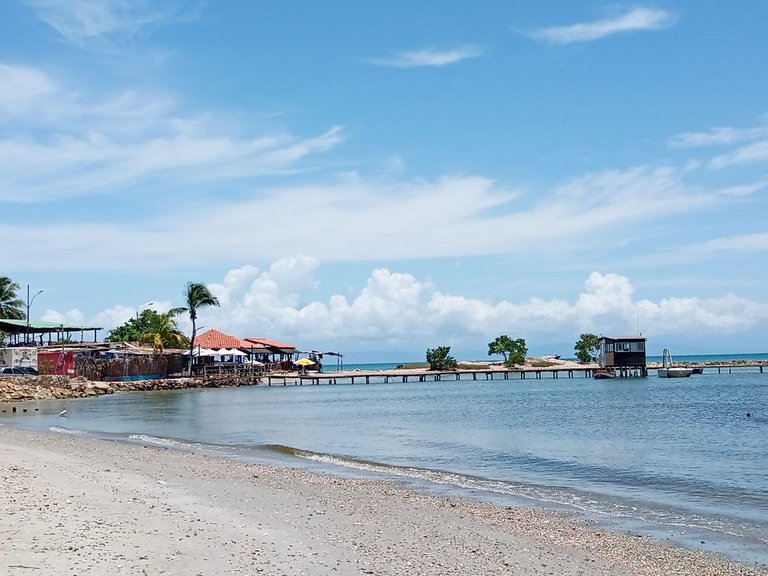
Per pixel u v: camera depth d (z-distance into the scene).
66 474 20.94
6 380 73.62
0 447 28.41
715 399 74.25
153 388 94.50
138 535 13.12
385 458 30.77
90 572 10.54
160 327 116.69
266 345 133.75
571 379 132.50
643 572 12.95
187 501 17.61
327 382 128.50
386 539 14.48
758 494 21.75
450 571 12.21
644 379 121.81
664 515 18.39
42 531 12.86
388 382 135.12
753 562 13.77
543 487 22.91
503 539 15.16
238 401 74.25
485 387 108.94
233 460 28.80
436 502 19.62
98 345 102.62
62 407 62.53
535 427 45.84
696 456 31.20
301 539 13.89
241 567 11.51
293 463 28.28
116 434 39.19
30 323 99.94
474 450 33.62
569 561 13.50
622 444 36.06
